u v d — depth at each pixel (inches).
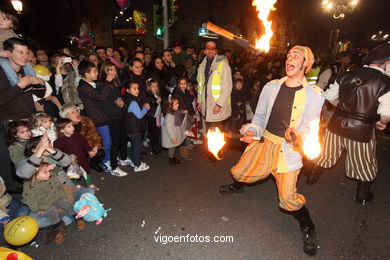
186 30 545.3
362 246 102.6
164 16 296.5
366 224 115.3
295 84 91.8
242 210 125.0
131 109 149.0
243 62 394.6
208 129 177.9
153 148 190.2
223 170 165.3
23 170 95.0
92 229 111.8
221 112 168.4
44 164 100.3
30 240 96.6
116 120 149.2
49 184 104.3
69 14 623.8
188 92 188.7
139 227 113.0
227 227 113.1
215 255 98.2
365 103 110.5
